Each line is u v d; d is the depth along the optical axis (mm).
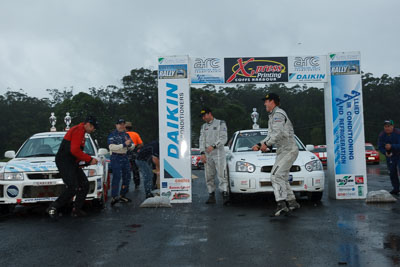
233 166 7211
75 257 3883
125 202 8008
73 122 54281
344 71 7715
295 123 79250
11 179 6477
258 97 88562
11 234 5047
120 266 3551
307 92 84188
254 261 3592
